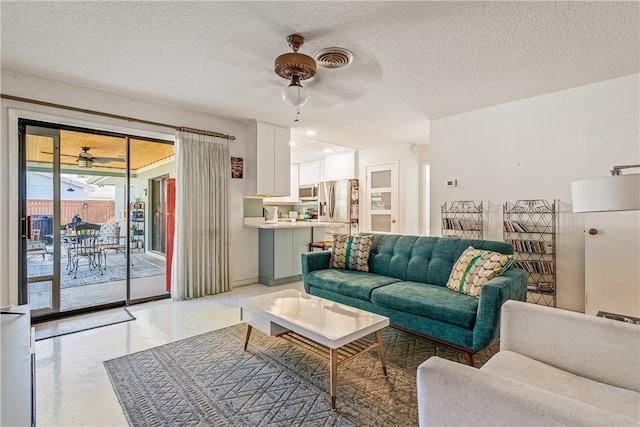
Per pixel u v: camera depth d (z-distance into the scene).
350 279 3.03
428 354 2.40
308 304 2.36
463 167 3.97
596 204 1.46
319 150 6.64
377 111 3.91
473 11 1.94
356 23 2.07
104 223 5.82
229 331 2.84
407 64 2.65
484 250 2.66
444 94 3.35
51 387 1.94
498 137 3.68
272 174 4.48
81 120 3.11
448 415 0.90
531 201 3.45
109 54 2.47
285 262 4.61
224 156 4.18
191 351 2.44
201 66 2.68
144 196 7.23
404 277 3.08
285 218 7.27
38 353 2.39
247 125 4.47
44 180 3.08
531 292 3.27
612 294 2.93
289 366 2.21
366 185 6.43
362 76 2.88
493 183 3.73
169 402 1.80
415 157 5.97
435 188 4.23
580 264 3.16
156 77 2.90
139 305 3.60
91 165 5.88
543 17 1.99
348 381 2.01
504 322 1.54
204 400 1.82
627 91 2.89
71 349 2.46
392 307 2.53
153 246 6.98
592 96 3.07
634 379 1.21
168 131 3.70
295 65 2.28
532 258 3.43
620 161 2.92
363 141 5.71
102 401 1.81
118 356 2.35
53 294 3.14
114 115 3.29
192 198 3.86
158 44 2.32
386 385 1.97
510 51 2.43
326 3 1.86
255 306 2.31
